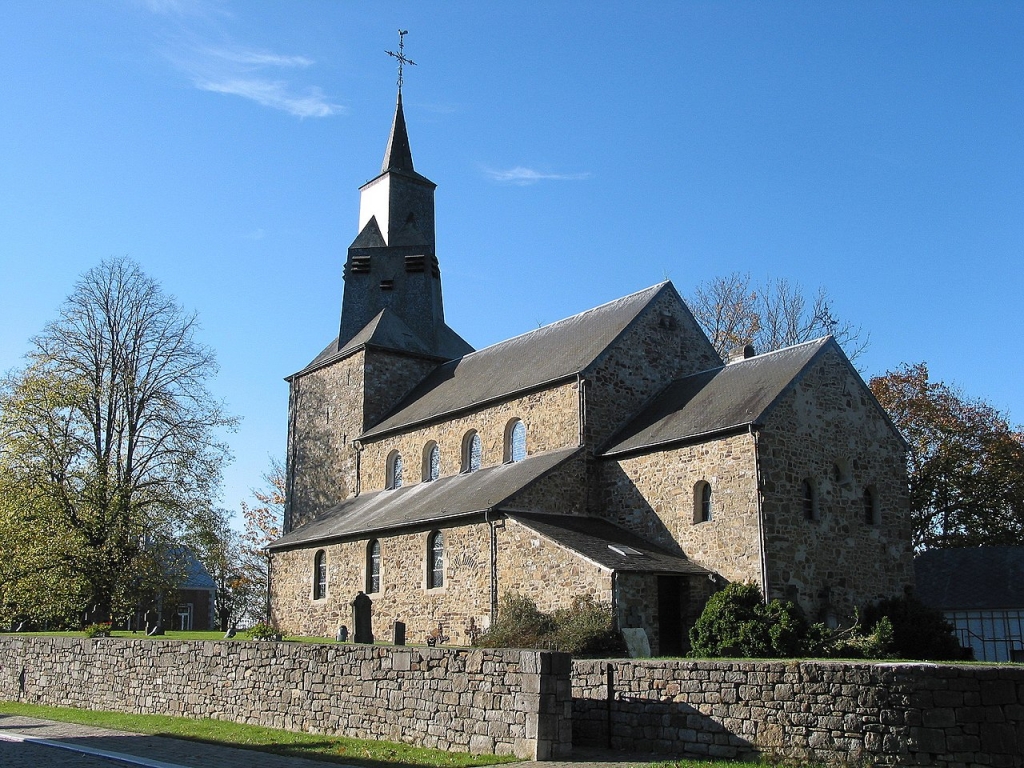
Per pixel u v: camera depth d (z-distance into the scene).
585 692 15.59
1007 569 34.25
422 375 43.19
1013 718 11.88
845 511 27.25
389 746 15.84
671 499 27.92
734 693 13.78
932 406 44.34
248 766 14.26
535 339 37.97
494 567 28.20
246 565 60.12
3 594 38.34
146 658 22.53
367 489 40.09
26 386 38.38
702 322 49.75
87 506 38.34
